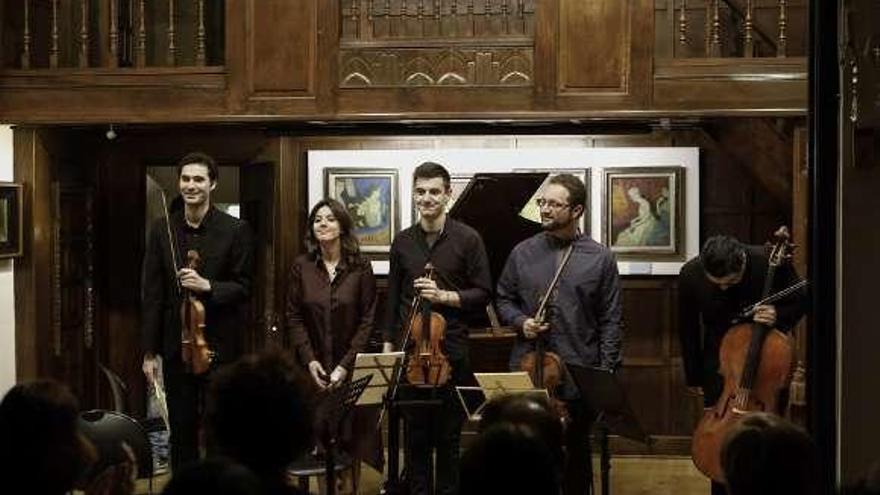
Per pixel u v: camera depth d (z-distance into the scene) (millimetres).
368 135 7660
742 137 7027
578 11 6492
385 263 7637
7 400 2609
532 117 6523
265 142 7758
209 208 5984
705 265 5188
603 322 5500
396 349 5832
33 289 7062
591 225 7543
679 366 7586
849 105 4871
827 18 4852
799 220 6629
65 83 6840
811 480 2553
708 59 6449
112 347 7961
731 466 2596
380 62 6613
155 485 6871
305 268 6020
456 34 7160
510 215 6301
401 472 6922
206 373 5809
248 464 2652
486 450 2400
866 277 4918
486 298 5750
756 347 5172
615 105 6492
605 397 4883
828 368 4949
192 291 5805
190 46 8172
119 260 7938
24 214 7043
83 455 2670
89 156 7773
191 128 7660
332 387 5578
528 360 5328
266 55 6684
